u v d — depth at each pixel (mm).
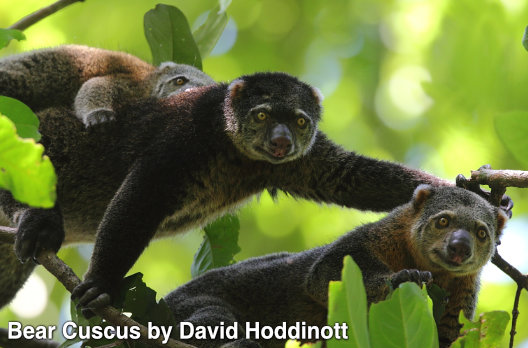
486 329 7664
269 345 10320
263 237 19266
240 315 10719
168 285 18688
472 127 17625
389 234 10570
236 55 21844
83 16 20562
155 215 10406
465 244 9781
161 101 11578
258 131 10977
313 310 10555
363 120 21328
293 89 11477
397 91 21031
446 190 10648
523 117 5906
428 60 19609
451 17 18828
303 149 11234
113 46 20391
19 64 12906
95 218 11570
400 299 6574
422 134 20078
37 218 9805
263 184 11641
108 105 11930
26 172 5125
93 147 11391
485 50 17250
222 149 11062
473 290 10328
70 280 9414
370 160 11695
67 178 11344
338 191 11766
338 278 10008
